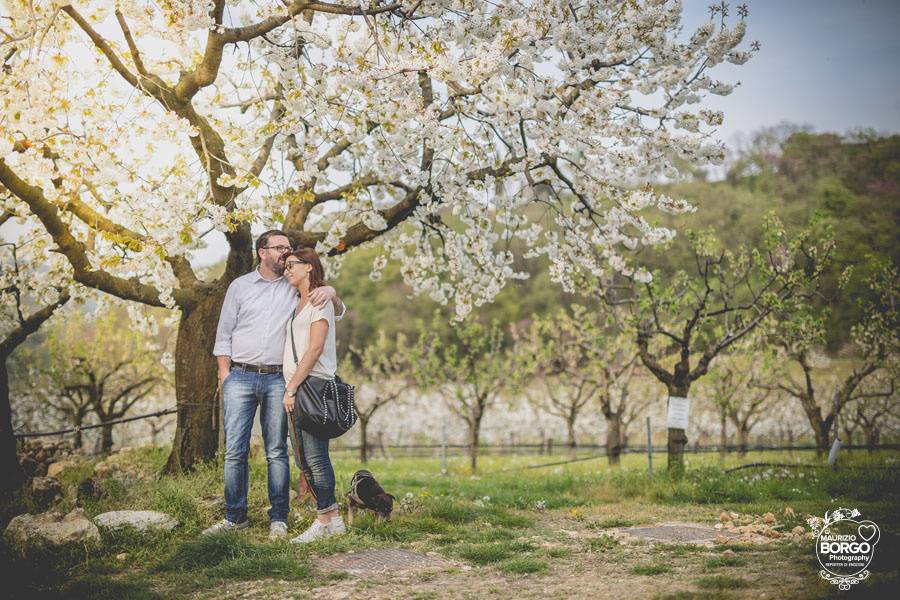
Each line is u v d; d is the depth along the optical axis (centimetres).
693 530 621
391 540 559
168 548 527
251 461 814
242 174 624
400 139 703
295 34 655
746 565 464
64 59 607
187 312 774
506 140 765
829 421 1568
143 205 646
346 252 890
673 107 669
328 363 565
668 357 1736
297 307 579
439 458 2183
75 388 1620
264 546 521
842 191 4172
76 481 762
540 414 2577
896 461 1141
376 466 1836
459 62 617
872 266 1490
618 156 686
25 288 866
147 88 652
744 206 4069
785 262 1149
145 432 2081
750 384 1709
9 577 452
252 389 579
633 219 775
